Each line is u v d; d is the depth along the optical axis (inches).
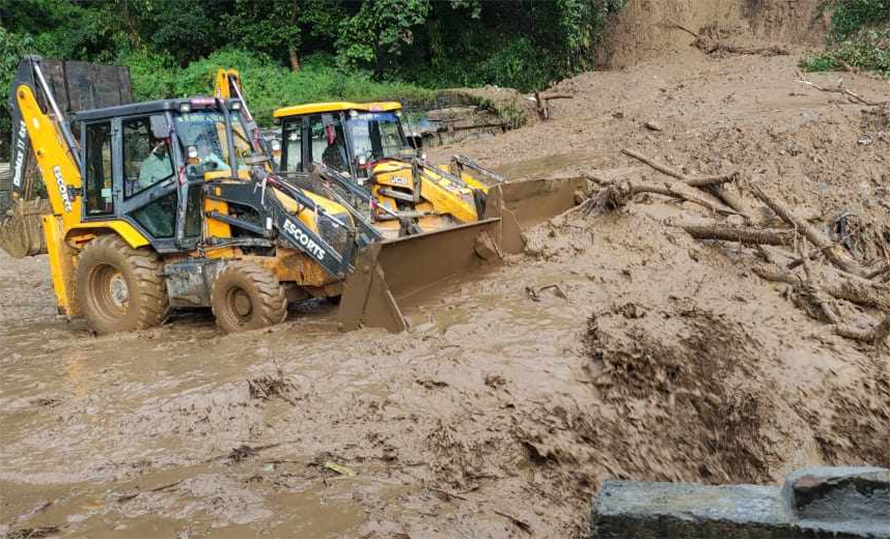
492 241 370.0
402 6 997.2
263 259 340.2
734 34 1114.1
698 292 338.3
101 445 214.7
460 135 862.5
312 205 328.2
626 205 433.7
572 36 1084.5
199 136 361.4
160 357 296.7
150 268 359.3
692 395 243.3
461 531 167.3
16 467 204.1
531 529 172.9
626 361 244.5
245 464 197.5
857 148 560.4
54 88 400.5
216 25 1056.2
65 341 352.5
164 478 191.9
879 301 342.3
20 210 408.5
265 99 876.0
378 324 292.0
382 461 197.9
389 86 946.7
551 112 901.8
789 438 246.4
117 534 167.5
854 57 879.1
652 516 111.9
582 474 201.3
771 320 316.5
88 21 985.5
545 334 273.3
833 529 104.2
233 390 240.2
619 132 716.7
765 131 604.4
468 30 1115.3
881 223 477.1
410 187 436.8
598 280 342.0
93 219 371.9
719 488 118.6
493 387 233.9
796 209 486.0
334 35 1043.3
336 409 224.4
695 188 466.9
